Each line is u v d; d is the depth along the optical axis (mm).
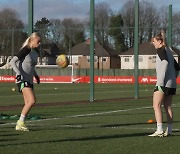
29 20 18953
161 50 10836
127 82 65250
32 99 12164
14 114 17812
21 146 9641
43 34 100125
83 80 67562
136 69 30391
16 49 86125
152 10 96875
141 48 105938
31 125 13742
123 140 10586
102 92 39656
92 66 27328
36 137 11000
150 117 16578
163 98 11109
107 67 104125
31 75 12172
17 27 90250
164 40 10875
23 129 12297
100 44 106125
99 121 15070
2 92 38562
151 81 63906
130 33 110875
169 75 10953
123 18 108812
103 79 66438
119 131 12258
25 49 11914
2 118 15773
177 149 9383
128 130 12500
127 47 111562
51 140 10516
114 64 105500
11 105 23547
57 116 16984
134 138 10914
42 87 50438
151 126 13531
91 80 27281
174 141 10453
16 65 11992
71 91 41062
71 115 17438
